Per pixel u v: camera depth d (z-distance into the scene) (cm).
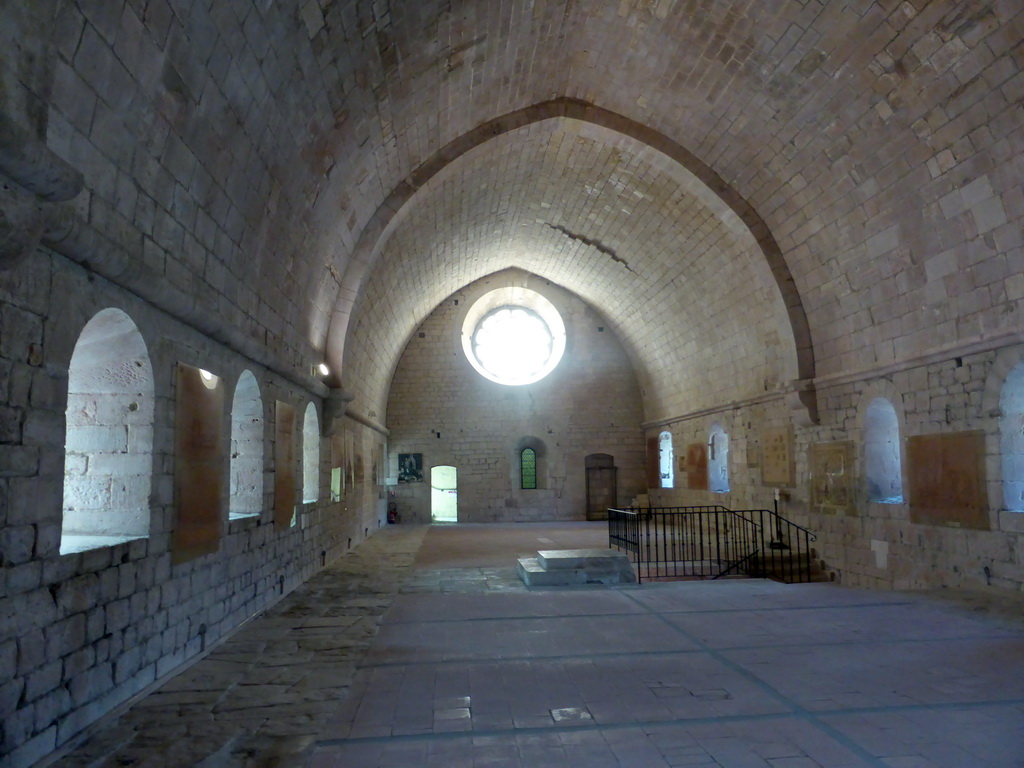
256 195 716
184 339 599
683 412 1931
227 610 704
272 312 863
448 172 1216
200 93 540
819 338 1237
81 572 432
